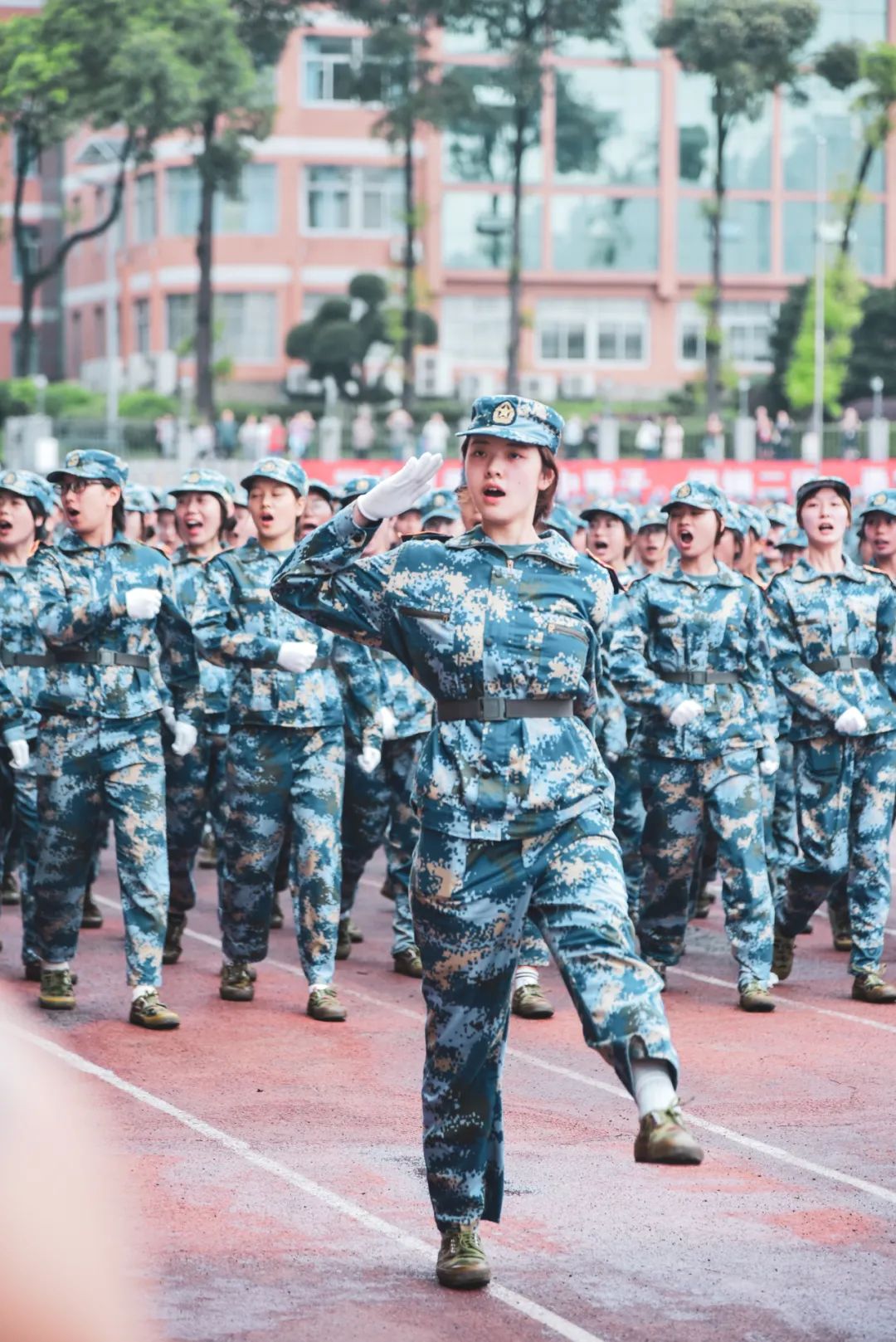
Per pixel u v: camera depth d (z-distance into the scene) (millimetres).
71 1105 1929
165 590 12195
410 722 14688
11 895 17344
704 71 85938
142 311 102062
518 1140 9594
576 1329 6781
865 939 13633
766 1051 11906
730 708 13008
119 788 12102
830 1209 8469
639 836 15539
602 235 101062
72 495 12008
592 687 7293
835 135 102375
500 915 6922
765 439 67688
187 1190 8492
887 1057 11797
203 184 82438
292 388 93062
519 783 6934
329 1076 10953
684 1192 8695
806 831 13633
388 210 100125
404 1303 7020
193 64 79312
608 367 101875
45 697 12133
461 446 7297
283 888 16469
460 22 85750
